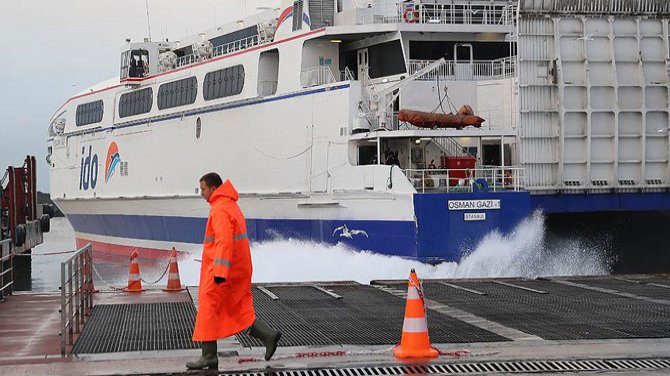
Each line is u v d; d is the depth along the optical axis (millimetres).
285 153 31719
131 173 43812
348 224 28094
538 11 26297
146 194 42312
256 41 38375
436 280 20828
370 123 28188
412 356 11562
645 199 27375
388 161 28312
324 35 30000
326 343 12680
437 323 14344
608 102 26906
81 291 14469
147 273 40844
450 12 30969
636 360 11484
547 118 26656
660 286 19422
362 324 14398
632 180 27266
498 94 28828
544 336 13133
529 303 16750
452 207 25609
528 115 26531
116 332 13805
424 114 27125
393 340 12906
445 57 30422
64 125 52375
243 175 34438
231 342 12883
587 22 26688
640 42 27047
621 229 30234
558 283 20203
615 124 26859
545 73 26562
